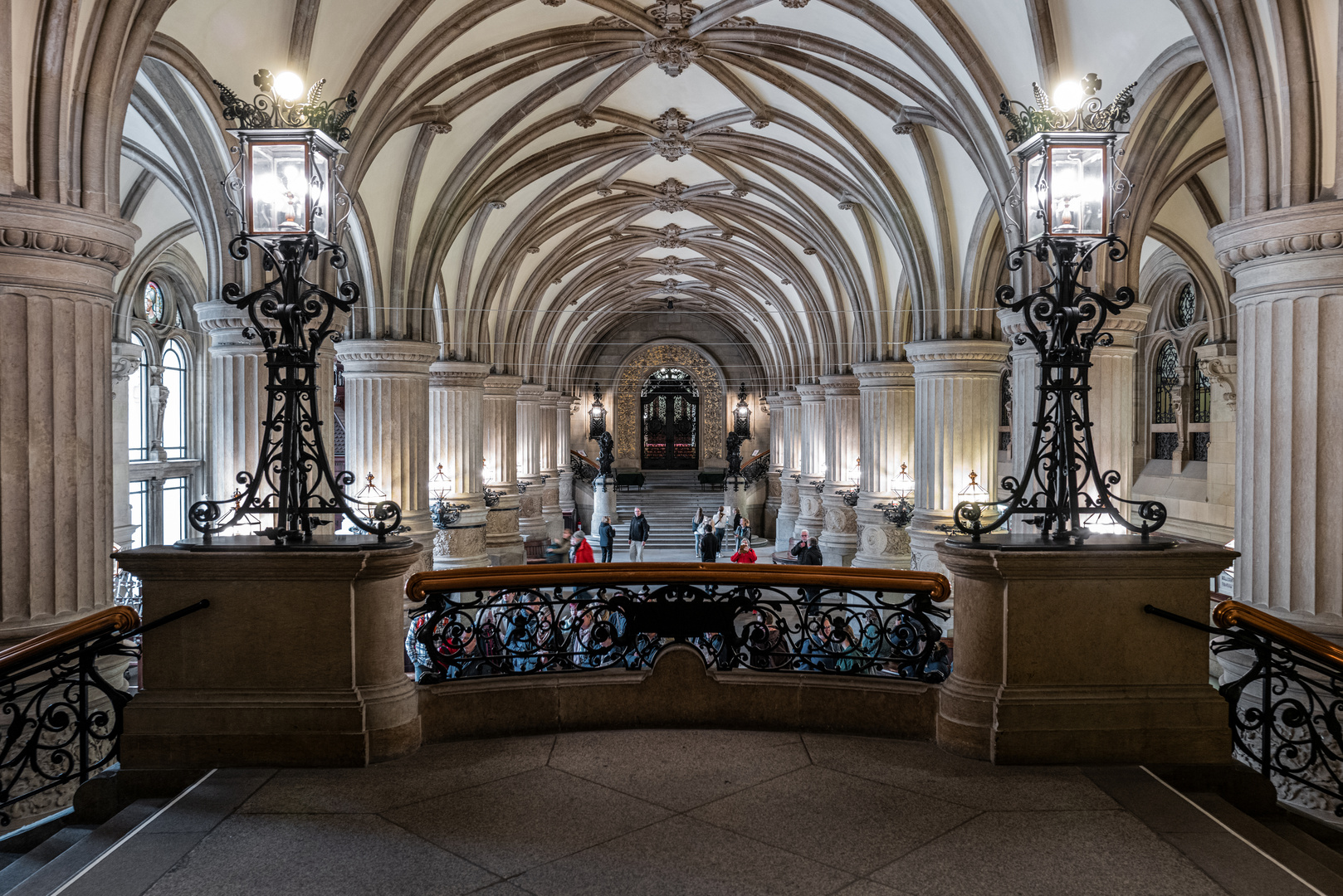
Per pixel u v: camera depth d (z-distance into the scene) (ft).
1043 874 10.73
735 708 16.12
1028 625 14.33
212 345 34.71
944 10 34.76
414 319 49.55
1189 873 10.77
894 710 15.62
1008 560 14.12
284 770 13.92
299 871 10.80
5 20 19.20
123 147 39.45
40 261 19.90
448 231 50.83
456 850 11.35
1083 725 14.20
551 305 91.86
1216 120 37.19
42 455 20.16
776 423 116.16
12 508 19.93
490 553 73.51
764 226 75.87
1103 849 11.37
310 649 14.20
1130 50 30.76
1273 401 20.53
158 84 31.83
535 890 10.37
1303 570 20.13
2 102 19.22
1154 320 63.21
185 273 65.00
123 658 22.44
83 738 14.08
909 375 59.93
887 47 40.29
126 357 56.18
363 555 13.94
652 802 12.84
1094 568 14.20
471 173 50.65
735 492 111.14
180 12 29.12
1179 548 14.30
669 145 57.88
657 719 16.19
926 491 49.42
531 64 44.16
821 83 47.47
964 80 37.09
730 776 13.83
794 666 16.66
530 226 63.77
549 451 106.42
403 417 48.44
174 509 65.46
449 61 41.45
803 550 52.24
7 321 19.70
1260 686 20.97
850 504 67.10
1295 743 14.23
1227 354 52.47
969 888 10.45
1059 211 14.88
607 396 128.77
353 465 48.26
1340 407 19.69
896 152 48.88
